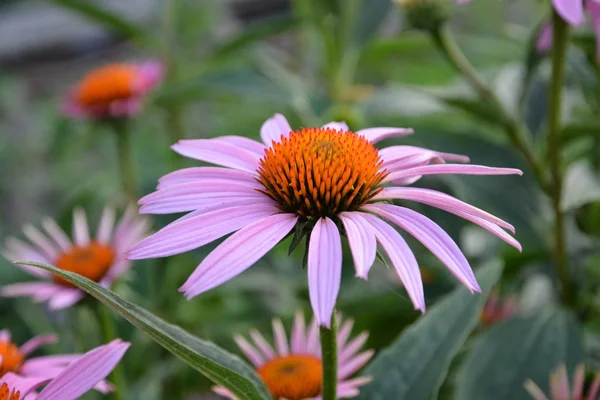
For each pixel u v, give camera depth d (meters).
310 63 0.95
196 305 0.76
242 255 0.47
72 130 0.88
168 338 0.48
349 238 0.47
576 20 0.55
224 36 0.96
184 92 0.78
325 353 0.50
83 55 1.31
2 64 1.30
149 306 0.73
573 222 0.69
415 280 0.47
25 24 1.35
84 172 0.99
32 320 0.70
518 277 0.69
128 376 0.68
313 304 0.46
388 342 0.69
